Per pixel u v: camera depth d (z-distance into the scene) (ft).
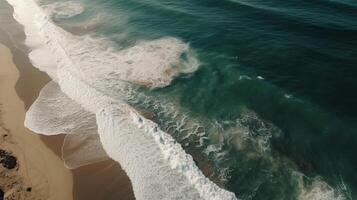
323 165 46.93
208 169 47.60
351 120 52.54
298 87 59.98
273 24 79.56
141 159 49.01
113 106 59.31
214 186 44.39
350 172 45.65
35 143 53.36
